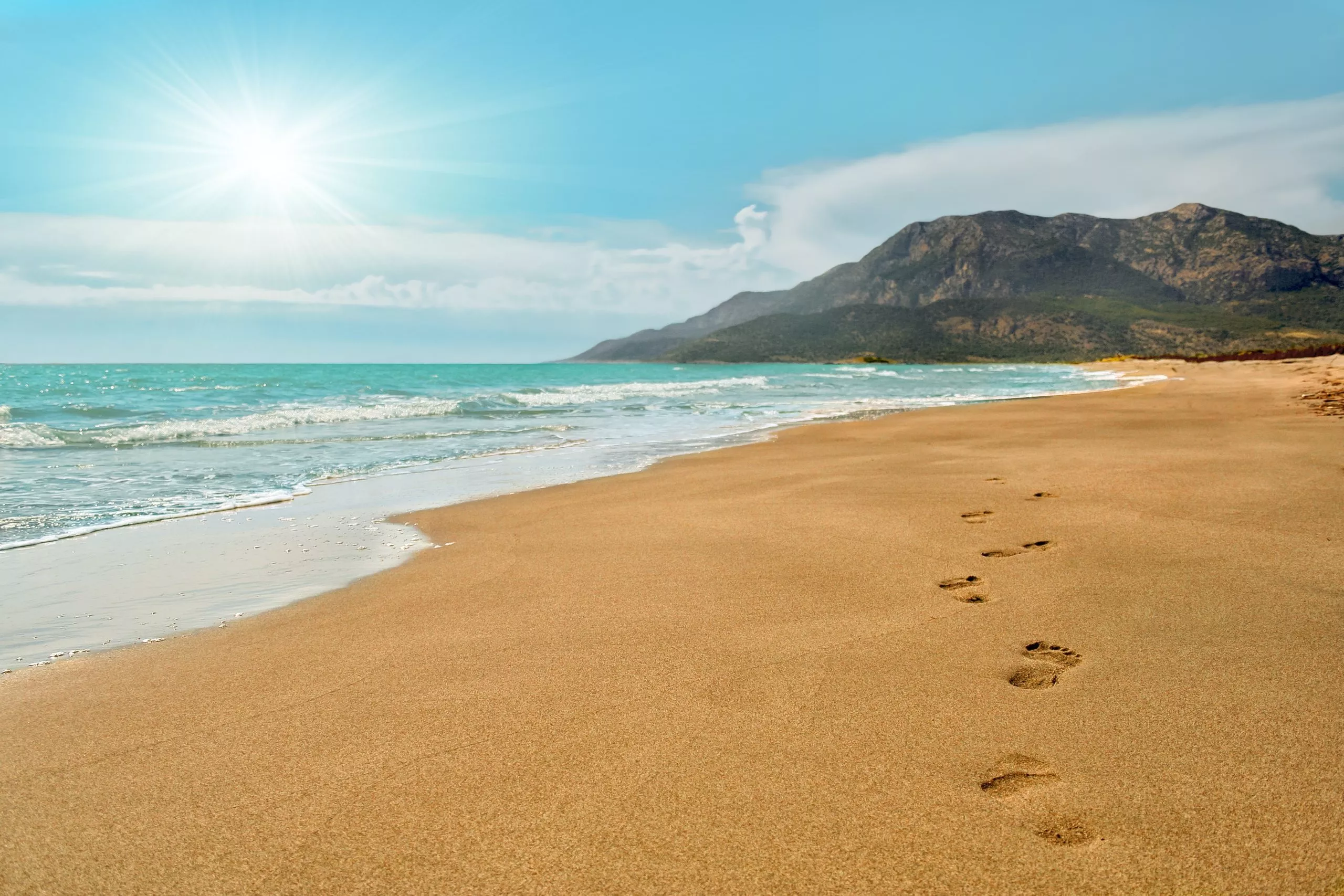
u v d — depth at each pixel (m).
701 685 2.99
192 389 26.73
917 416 16.22
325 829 2.11
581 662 3.27
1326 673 2.87
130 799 2.30
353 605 4.28
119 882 1.92
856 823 2.06
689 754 2.46
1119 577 4.16
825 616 3.76
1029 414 15.41
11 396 21.94
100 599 4.48
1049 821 2.04
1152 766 2.29
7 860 2.01
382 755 2.51
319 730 2.71
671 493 7.49
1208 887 1.77
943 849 1.94
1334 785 2.14
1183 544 4.72
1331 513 5.35
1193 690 2.78
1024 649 3.27
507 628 3.76
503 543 5.67
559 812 2.15
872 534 5.40
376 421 16.94
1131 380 38.56
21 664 3.48
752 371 99.44
